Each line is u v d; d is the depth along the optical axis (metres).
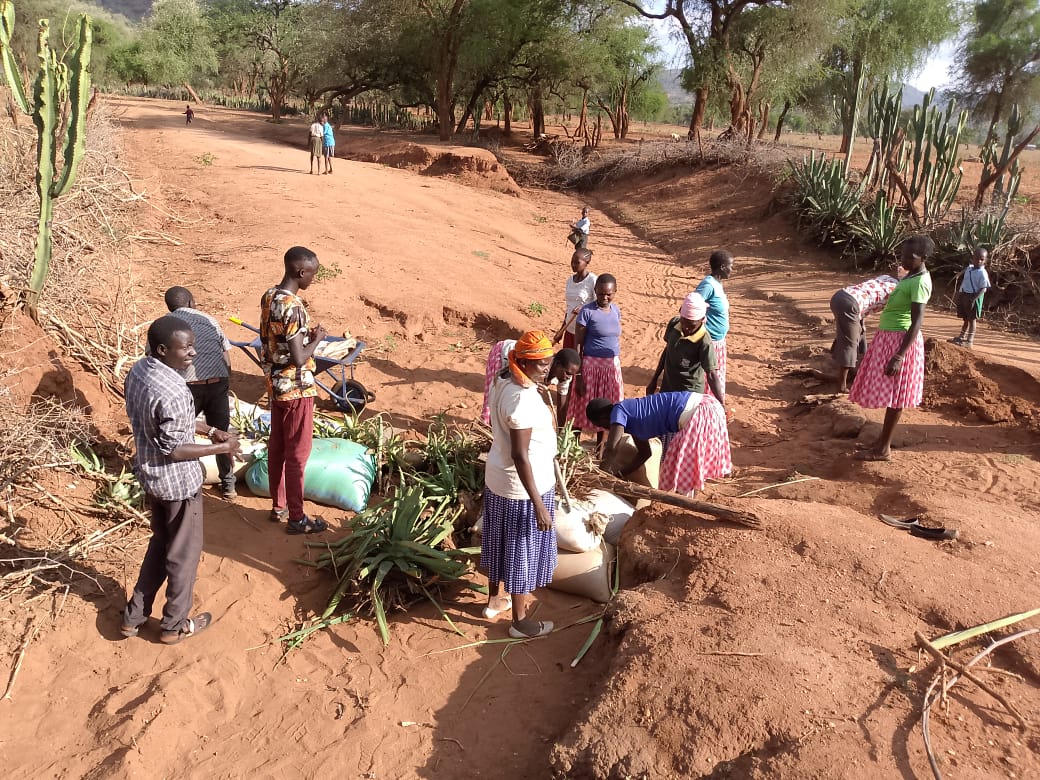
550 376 6.03
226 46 65.38
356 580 4.62
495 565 4.36
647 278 15.76
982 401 8.04
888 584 4.25
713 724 3.31
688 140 28.45
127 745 3.59
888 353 6.50
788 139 46.72
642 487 5.32
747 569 4.40
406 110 52.12
